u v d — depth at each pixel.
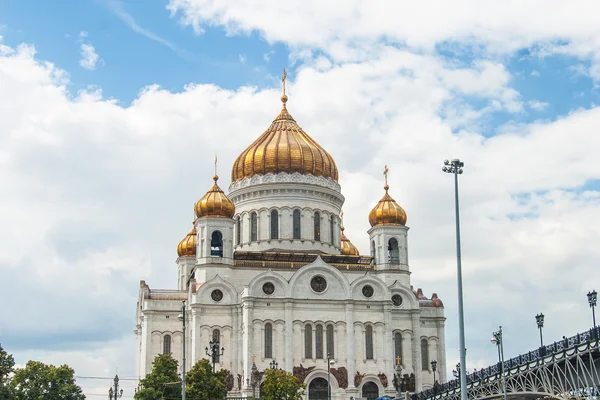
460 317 65.56
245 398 124.94
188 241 172.38
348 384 139.12
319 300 141.62
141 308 150.88
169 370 123.69
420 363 145.25
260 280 140.62
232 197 158.12
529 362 89.50
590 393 80.88
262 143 158.62
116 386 121.38
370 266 149.25
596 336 76.75
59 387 121.88
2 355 112.00
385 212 151.62
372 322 142.88
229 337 140.25
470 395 104.88
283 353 138.50
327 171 158.12
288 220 152.62
